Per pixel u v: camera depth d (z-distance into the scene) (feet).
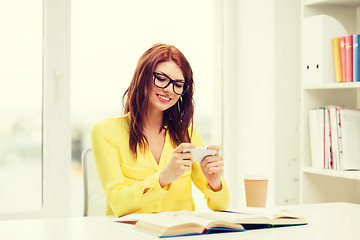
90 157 6.45
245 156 9.72
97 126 5.65
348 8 8.23
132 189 4.98
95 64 8.82
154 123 5.92
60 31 8.48
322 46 7.52
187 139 6.10
